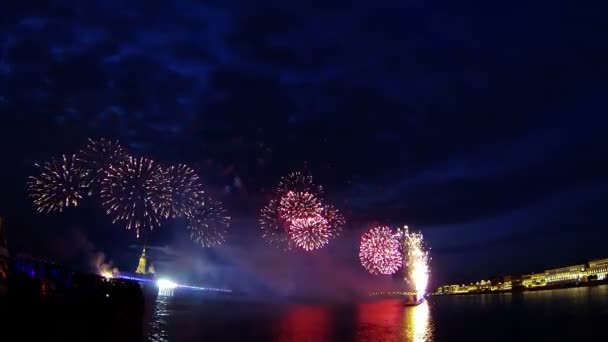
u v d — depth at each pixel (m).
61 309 28.78
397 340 45.56
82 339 30.08
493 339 47.00
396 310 92.81
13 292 25.84
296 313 79.75
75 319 29.86
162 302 92.38
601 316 65.31
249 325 56.75
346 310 90.75
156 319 58.84
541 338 46.97
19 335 25.64
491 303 113.44
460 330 54.00
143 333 44.56
